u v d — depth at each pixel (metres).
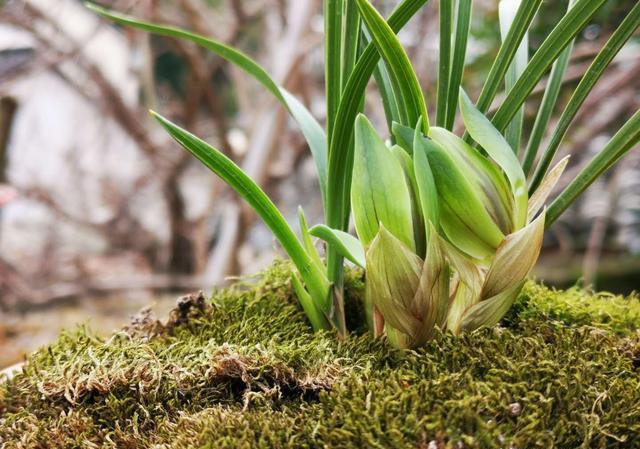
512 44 0.31
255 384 0.31
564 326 0.34
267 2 1.03
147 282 1.10
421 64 0.96
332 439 0.28
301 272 0.33
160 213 1.21
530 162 0.34
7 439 0.30
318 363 0.31
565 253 1.21
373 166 0.29
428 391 0.29
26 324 0.94
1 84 0.95
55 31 0.96
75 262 1.11
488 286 0.31
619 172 0.94
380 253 0.29
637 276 1.11
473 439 0.27
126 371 0.31
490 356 0.30
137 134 1.04
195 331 0.35
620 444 0.28
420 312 0.30
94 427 0.30
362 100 0.33
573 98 0.32
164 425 0.30
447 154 0.30
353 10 0.32
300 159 1.13
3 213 1.22
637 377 0.31
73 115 1.17
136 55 1.10
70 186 1.15
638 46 0.85
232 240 1.09
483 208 0.30
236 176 0.31
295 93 1.04
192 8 1.00
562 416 0.28
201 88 1.05
